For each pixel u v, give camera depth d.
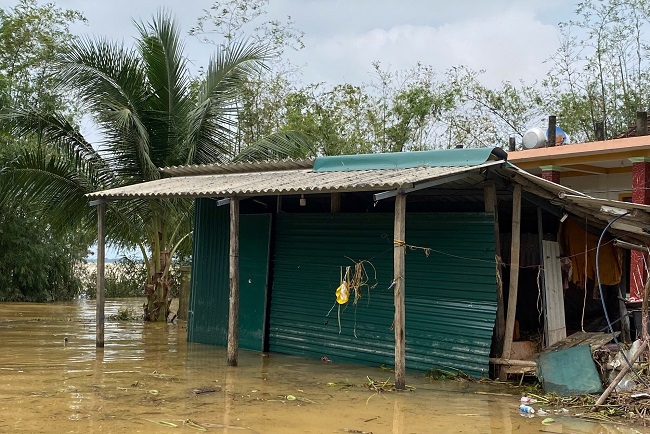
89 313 19.41
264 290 12.19
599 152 13.23
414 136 25.39
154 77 15.37
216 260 13.04
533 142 15.14
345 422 7.05
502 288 9.96
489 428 6.91
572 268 10.55
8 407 7.38
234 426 6.79
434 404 7.99
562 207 10.04
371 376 9.77
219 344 12.78
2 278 23.72
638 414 7.38
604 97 26.17
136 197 11.54
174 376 9.49
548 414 7.54
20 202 15.46
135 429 6.57
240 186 10.36
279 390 8.67
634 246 9.15
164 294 17.39
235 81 15.83
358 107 25.50
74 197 15.48
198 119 15.25
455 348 9.80
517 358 9.60
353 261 11.07
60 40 26.66
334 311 11.27
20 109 15.09
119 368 10.05
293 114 23.61
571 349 8.55
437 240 10.18
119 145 15.23
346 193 12.24
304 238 11.83
